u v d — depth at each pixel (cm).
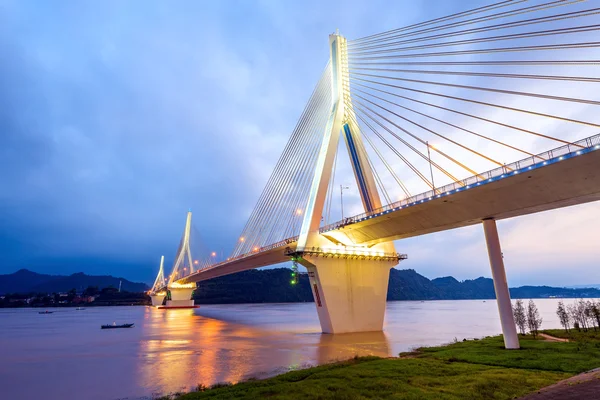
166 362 3312
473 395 1622
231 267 8300
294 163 5975
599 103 2542
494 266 3127
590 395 1395
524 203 2973
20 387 2548
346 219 4606
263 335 5300
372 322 4922
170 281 16400
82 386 2538
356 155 5084
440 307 17525
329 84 5497
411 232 4134
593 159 2422
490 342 3388
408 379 1988
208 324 7825
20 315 14188
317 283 4759
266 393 1842
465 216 3434
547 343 3066
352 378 2055
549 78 2878
